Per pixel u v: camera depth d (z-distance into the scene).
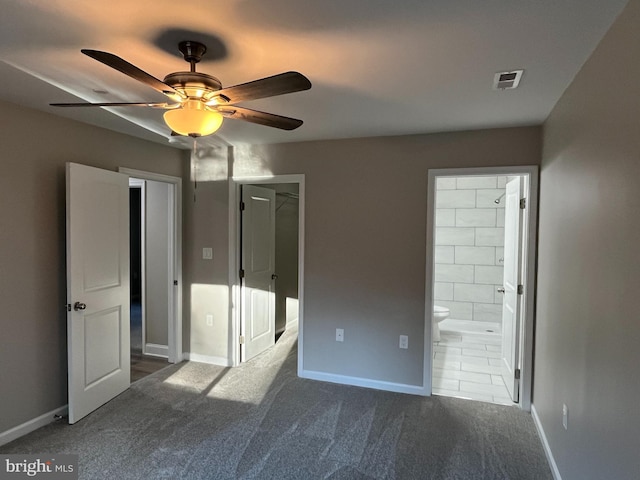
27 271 2.77
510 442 2.74
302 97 2.51
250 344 4.37
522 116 2.88
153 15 1.56
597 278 1.75
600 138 1.73
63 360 3.03
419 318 3.51
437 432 2.86
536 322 3.11
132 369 4.03
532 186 3.14
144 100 2.60
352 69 2.07
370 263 3.63
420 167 3.46
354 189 3.65
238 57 1.93
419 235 3.48
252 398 3.39
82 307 2.95
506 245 3.88
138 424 2.92
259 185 4.54
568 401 2.15
